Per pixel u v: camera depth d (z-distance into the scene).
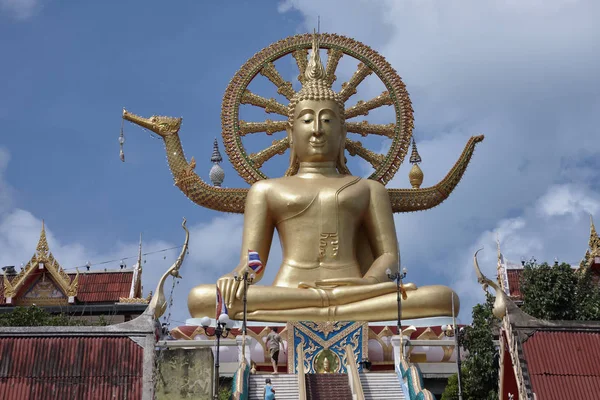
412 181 37.97
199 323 32.25
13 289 45.28
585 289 31.83
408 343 30.23
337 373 28.53
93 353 22.62
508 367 23.28
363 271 35.66
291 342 31.09
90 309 45.50
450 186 37.16
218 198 36.91
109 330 22.95
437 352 31.61
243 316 30.11
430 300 32.25
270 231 35.56
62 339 22.77
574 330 22.75
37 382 22.09
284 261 34.66
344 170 36.59
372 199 35.53
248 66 38.09
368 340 31.48
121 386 22.17
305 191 35.09
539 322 22.83
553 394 21.70
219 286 32.09
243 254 34.59
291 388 27.28
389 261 34.22
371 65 38.28
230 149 37.41
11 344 22.55
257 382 27.38
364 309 32.03
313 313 31.92
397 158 37.62
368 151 37.62
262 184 35.78
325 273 34.16
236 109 37.72
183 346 30.83
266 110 37.78
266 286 32.41
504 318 23.06
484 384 29.66
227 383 31.06
